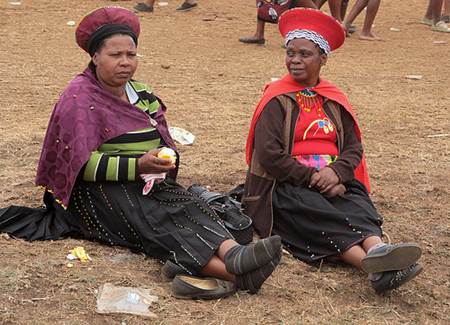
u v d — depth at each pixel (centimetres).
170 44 1337
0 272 448
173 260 452
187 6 1619
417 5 1853
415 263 455
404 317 445
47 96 955
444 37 1525
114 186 488
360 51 1366
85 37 491
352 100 1007
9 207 523
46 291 434
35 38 1323
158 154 474
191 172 689
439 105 993
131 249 498
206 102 962
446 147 809
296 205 505
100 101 491
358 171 546
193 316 420
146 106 518
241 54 1282
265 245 422
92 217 499
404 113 946
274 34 1473
